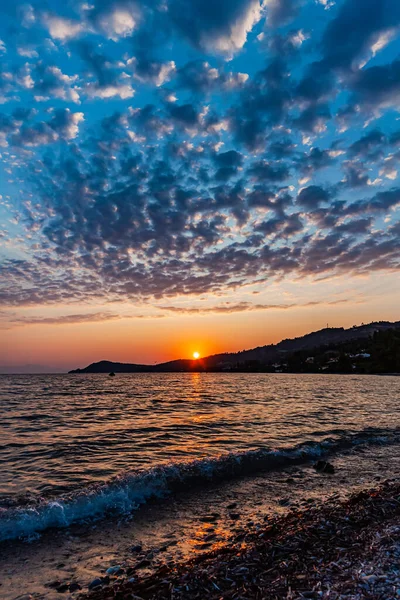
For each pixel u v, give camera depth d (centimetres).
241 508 941
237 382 10338
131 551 709
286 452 1471
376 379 12475
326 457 1485
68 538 765
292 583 536
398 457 1499
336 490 1089
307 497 1024
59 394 5297
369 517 828
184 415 2744
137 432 1986
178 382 10319
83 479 1142
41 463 1340
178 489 1073
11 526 784
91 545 734
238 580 566
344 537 714
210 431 2002
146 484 1040
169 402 3900
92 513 889
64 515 855
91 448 1588
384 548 628
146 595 541
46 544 737
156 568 641
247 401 3969
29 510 844
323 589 501
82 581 600
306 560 618
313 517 849
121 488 993
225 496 1029
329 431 1983
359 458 1473
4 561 667
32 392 5719
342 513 859
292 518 851
